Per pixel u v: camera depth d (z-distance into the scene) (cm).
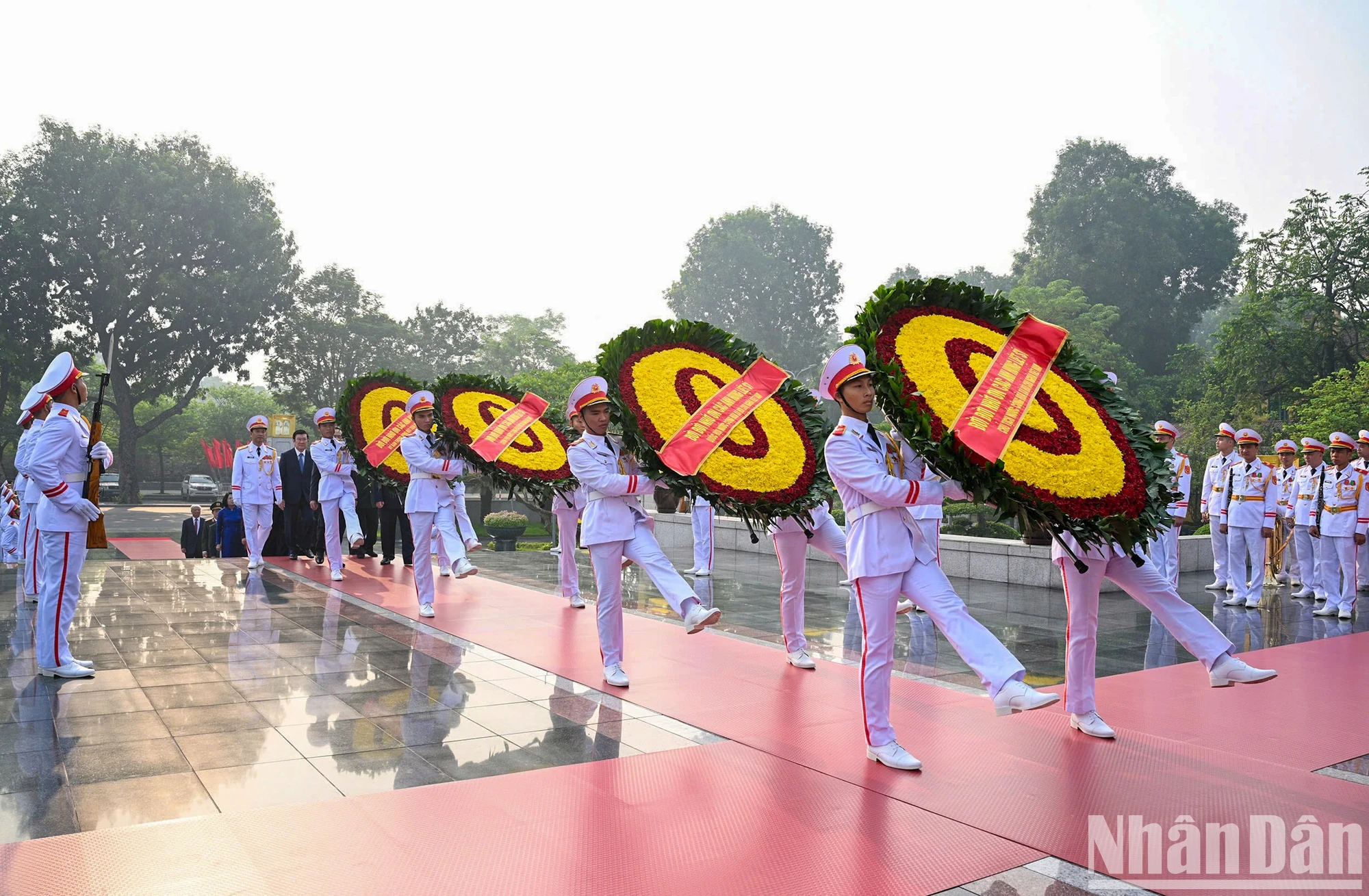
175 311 4334
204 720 579
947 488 489
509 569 1439
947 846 391
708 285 6412
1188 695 670
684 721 584
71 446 681
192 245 4422
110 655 768
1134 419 544
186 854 382
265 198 4631
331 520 1288
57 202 4144
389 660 762
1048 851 387
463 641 843
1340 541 1101
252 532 1381
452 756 513
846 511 515
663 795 453
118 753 514
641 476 679
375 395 1227
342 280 5269
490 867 371
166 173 4269
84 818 421
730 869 370
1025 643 898
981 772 486
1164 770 490
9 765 493
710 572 1418
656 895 347
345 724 574
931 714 602
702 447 605
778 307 6438
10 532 1447
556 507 1041
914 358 514
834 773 485
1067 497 483
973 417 473
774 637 882
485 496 3272
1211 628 520
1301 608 1173
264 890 351
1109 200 4981
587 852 386
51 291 4278
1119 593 1248
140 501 4669
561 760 507
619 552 681
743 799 447
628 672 723
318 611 1006
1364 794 459
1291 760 517
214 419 7312
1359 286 3184
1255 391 3341
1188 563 1555
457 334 5862
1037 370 505
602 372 689
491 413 1028
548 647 818
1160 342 5081
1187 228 5203
